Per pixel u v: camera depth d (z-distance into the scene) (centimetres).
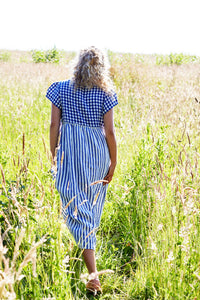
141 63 1344
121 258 329
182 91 740
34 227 288
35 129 624
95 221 293
